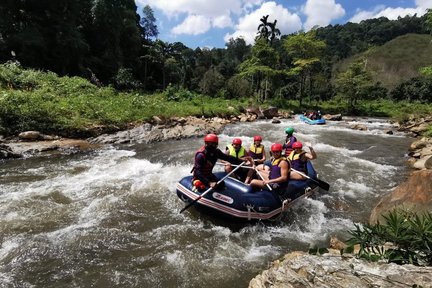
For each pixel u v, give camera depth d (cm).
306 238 511
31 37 2550
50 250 452
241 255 453
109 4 3628
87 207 595
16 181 723
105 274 402
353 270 265
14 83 1551
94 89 1842
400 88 4366
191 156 1001
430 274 241
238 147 635
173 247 468
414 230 275
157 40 4538
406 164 980
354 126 1867
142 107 1642
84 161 911
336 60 9050
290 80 5016
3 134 1052
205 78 4484
